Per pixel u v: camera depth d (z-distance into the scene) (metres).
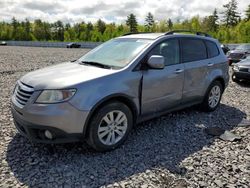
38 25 95.94
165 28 81.19
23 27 96.00
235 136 4.34
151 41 4.33
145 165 3.41
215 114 5.53
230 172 3.29
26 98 3.38
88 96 3.35
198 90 5.10
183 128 4.68
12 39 90.19
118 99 3.77
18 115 3.48
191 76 4.83
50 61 16.53
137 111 4.00
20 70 11.65
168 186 2.98
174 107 4.70
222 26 72.56
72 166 3.33
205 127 4.77
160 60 3.87
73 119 3.28
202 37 5.34
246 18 67.94
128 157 3.59
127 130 3.88
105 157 3.57
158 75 4.17
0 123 4.67
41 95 3.27
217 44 5.72
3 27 94.19
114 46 4.59
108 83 3.56
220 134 4.43
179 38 4.76
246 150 3.88
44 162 3.41
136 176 3.16
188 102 4.99
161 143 4.06
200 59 5.12
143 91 3.99
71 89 3.26
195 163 3.48
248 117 5.41
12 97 3.77
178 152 3.78
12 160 3.43
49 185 2.94
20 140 4.00
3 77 9.52
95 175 3.15
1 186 2.89
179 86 4.62
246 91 8.02
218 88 5.70
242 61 9.40
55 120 3.20
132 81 3.82
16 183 2.96
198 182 3.06
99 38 78.62
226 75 5.83
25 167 3.28
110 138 3.71
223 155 3.72
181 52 4.73
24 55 22.56
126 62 3.97
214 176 3.19
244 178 3.16
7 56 20.92
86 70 3.80
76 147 3.81
